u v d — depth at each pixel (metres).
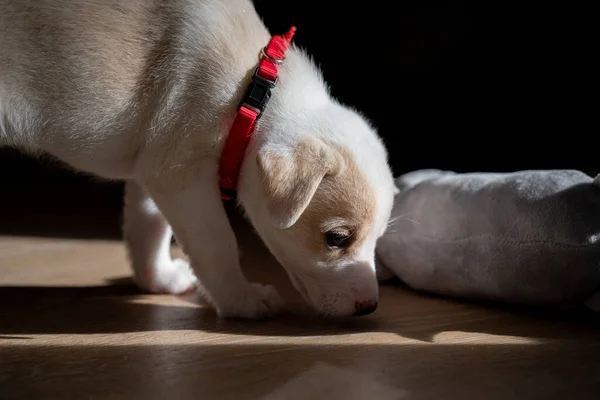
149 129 0.57
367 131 0.58
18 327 0.56
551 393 0.46
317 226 0.55
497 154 1.13
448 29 1.18
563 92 1.08
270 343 0.53
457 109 1.20
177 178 0.57
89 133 0.57
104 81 0.56
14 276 0.68
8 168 1.49
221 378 0.47
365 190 0.55
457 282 0.61
